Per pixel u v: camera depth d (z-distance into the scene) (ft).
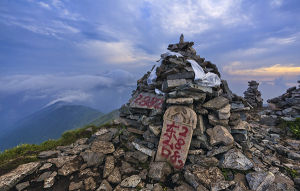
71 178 14.89
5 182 13.14
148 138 18.80
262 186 12.59
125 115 23.52
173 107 17.93
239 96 20.52
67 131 26.66
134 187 13.50
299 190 12.93
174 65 20.81
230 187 12.92
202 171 14.47
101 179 14.88
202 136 16.81
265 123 34.30
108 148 18.85
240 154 15.70
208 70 21.24
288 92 39.99
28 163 16.14
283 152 19.85
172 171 15.67
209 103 18.47
